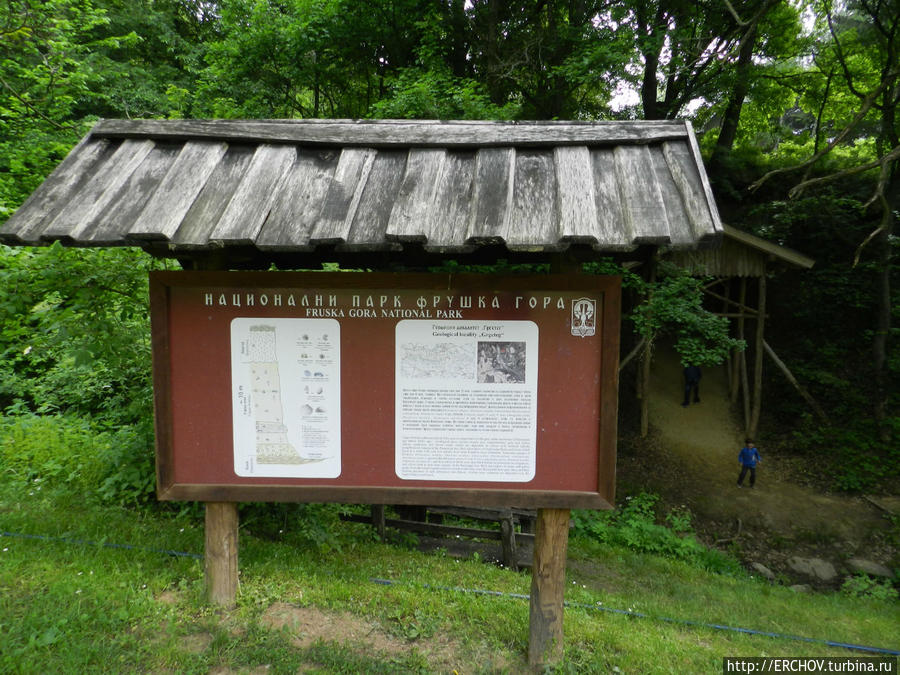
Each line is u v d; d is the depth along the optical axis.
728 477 11.38
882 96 11.02
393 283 2.88
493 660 3.17
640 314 8.15
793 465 11.68
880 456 11.27
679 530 9.70
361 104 13.67
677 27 12.15
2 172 6.96
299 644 3.15
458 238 2.29
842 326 13.94
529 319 2.88
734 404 13.51
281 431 3.04
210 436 3.06
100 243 2.35
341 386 3.00
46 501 4.53
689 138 2.69
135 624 3.11
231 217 2.42
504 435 2.97
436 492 2.99
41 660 2.68
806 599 7.22
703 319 7.66
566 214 2.30
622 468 11.52
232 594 3.39
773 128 16.67
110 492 4.67
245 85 11.87
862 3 10.70
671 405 13.56
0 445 5.41
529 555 5.72
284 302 2.96
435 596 3.85
